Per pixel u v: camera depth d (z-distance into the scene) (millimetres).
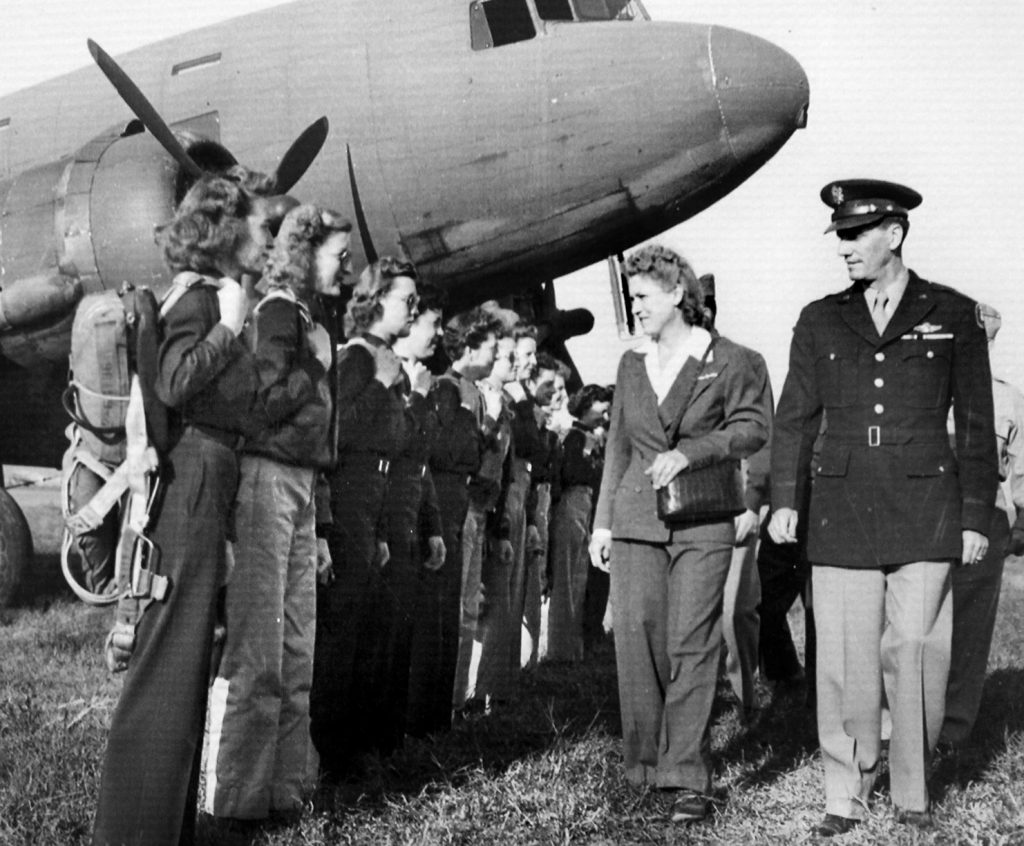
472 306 9469
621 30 8469
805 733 6070
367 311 4988
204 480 3547
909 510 4387
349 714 4965
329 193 8898
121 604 3516
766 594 7445
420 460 5375
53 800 4133
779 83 8180
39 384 10391
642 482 4723
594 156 8367
